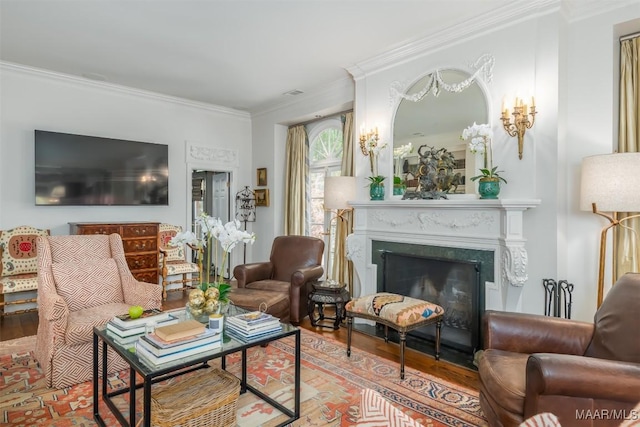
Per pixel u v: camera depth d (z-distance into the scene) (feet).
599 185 7.52
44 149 13.70
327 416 6.89
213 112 18.69
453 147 10.56
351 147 14.99
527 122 9.00
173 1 9.12
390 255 11.78
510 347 6.52
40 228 13.93
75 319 8.23
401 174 11.82
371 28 10.47
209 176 22.11
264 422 6.67
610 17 8.63
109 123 15.55
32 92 13.76
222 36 11.02
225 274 20.52
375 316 9.12
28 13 9.70
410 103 11.60
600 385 4.51
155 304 9.20
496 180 9.29
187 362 5.62
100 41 11.39
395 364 9.23
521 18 9.18
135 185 15.88
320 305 12.62
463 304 10.07
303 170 17.62
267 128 18.90
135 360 5.62
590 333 6.32
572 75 9.14
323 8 9.43
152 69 13.69
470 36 10.16
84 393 7.59
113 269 9.94
